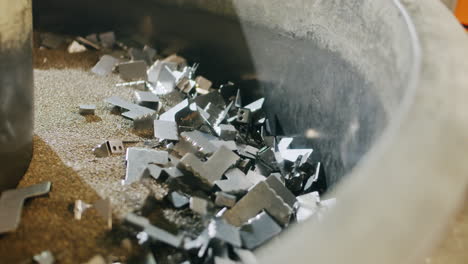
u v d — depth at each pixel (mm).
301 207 730
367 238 364
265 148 842
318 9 819
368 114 699
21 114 696
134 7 1110
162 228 677
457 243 520
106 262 636
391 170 424
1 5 636
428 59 565
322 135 808
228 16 982
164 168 734
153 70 1045
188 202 704
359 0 739
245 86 993
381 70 682
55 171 730
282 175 805
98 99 942
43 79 984
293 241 378
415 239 370
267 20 916
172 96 963
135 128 862
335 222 380
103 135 840
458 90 536
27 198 670
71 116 878
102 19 1148
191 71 1044
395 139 458
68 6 1139
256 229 678
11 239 632
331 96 792
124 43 1144
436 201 403
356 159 709
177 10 1058
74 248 639
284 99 904
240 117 905
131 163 751
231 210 699
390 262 348
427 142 456
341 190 447
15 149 689
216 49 1025
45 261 618
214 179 740
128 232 659
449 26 616
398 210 389
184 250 652
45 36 1129
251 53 964
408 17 630
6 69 655
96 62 1086
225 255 647
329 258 348
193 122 862
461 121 493
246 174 787
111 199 694
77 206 671
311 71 840
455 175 429
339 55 781
